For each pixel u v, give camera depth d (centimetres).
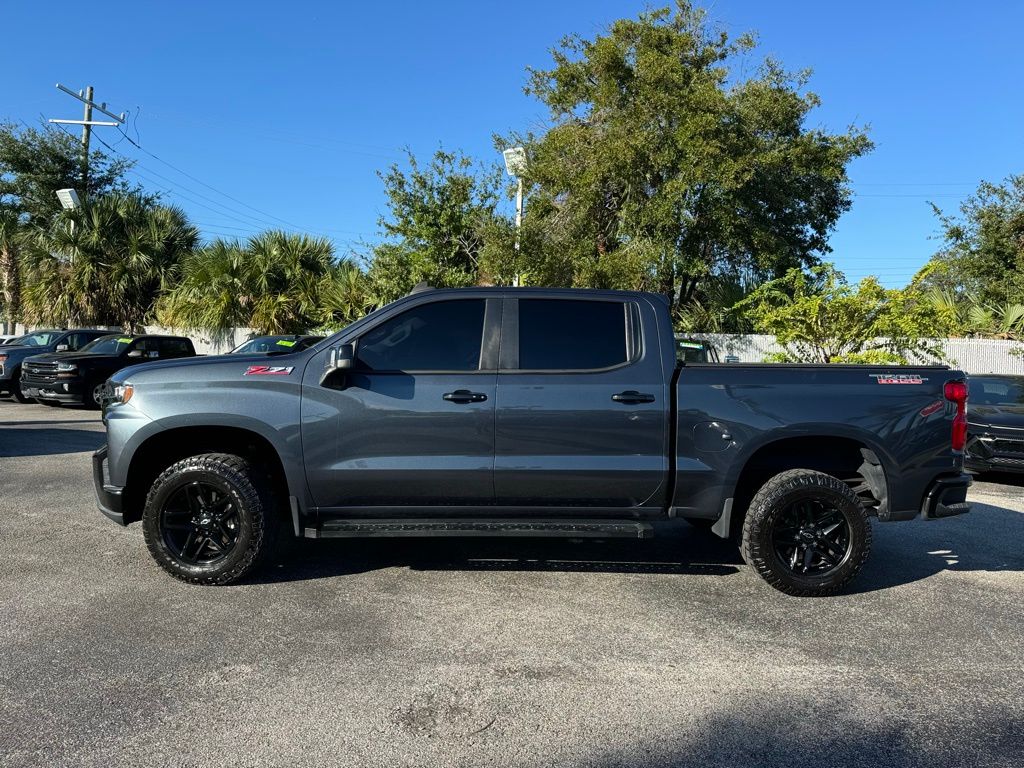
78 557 518
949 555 573
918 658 379
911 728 310
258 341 1603
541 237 1755
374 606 438
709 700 331
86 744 286
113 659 361
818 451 496
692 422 458
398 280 1742
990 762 285
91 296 2370
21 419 1298
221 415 451
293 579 483
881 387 467
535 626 412
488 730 302
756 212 1891
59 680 338
